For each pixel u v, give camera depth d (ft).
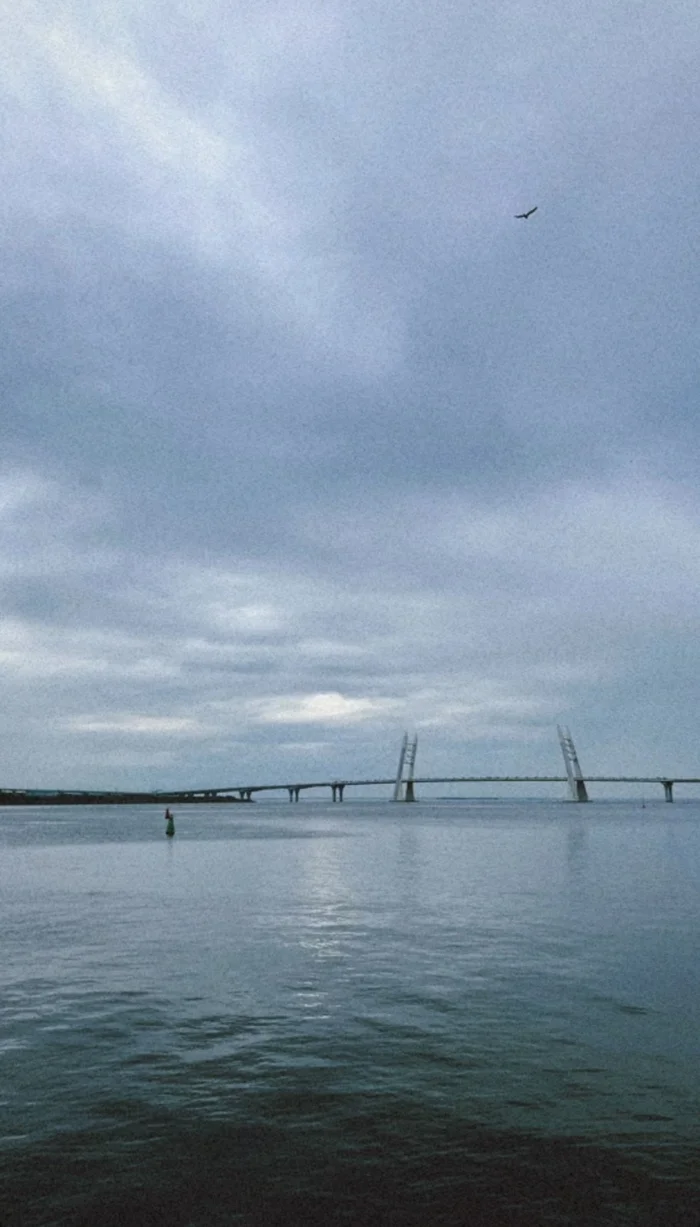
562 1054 47.16
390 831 346.13
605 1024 53.01
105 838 290.56
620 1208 30.58
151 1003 58.65
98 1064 45.80
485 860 186.19
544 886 132.36
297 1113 39.01
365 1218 29.99
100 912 104.01
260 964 71.51
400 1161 34.24
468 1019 54.29
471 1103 40.19
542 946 79.36
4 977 67.00
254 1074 44.27
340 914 101.19
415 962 72.08
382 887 130.93
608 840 273.54
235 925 92.99
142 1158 34.58
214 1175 33.14
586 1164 33.91
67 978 66.54
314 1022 53.78
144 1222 29.73
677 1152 34.94
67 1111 39.32
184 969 69.67
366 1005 57.88
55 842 264.52
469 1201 31.12
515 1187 32.12
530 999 59.26
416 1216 30.12
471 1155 34.78
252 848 230.68
